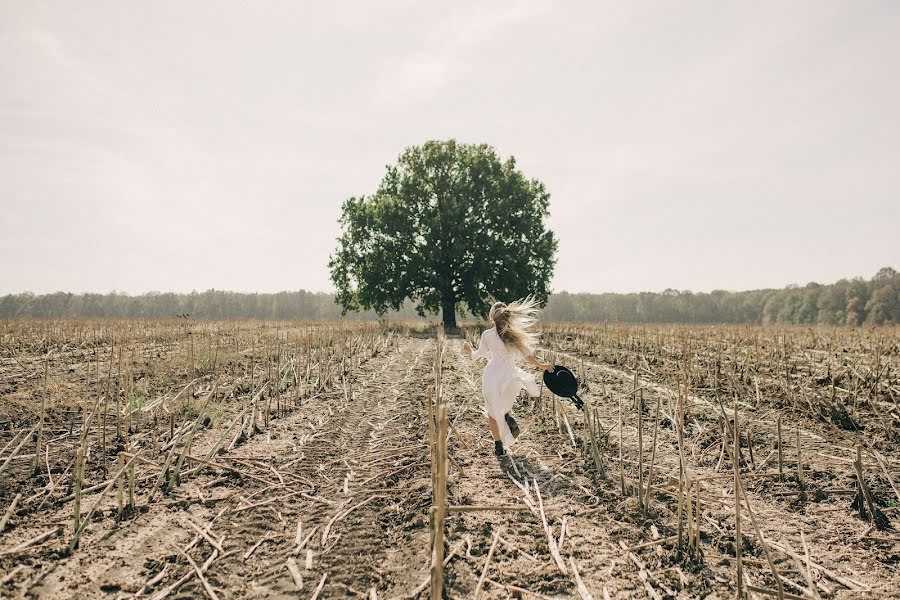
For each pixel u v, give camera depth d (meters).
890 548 3.74
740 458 5.75
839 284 101.88
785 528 4.09
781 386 9.18
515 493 4.82
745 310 125.81
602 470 5.36
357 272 34.81
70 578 3.34
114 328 22.25
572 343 19.31
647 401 8.59
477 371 12.55
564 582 3.36
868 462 5.43
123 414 7.36
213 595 3.20
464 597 3.19
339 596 3.23
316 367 12.17
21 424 6.75
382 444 6.48
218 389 9.50
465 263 34.62
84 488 4.81
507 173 35.91
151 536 3.96
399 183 36.12
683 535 3.98
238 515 4.38
